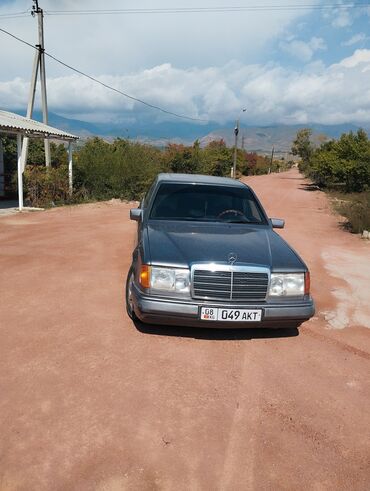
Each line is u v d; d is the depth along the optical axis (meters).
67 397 3.11
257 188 29.95
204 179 5.77
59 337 4.06
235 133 45.41
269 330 4.53
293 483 2.47
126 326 4.38
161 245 4.11
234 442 2.77
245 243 4.33
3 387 3.19
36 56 18.03
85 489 2.32
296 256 4.23
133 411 3.00
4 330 4.17
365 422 3.08
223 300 3.80
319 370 3.78
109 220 11.70
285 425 2.99
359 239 10.74
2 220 11.16
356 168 26.53
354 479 2.53
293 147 64.50
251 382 3.50
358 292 6.21
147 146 22.22
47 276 6.01
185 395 3.24
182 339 4.15
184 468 2.51
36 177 14.95
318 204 20.11
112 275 6.21
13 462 2.47
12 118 13.97
